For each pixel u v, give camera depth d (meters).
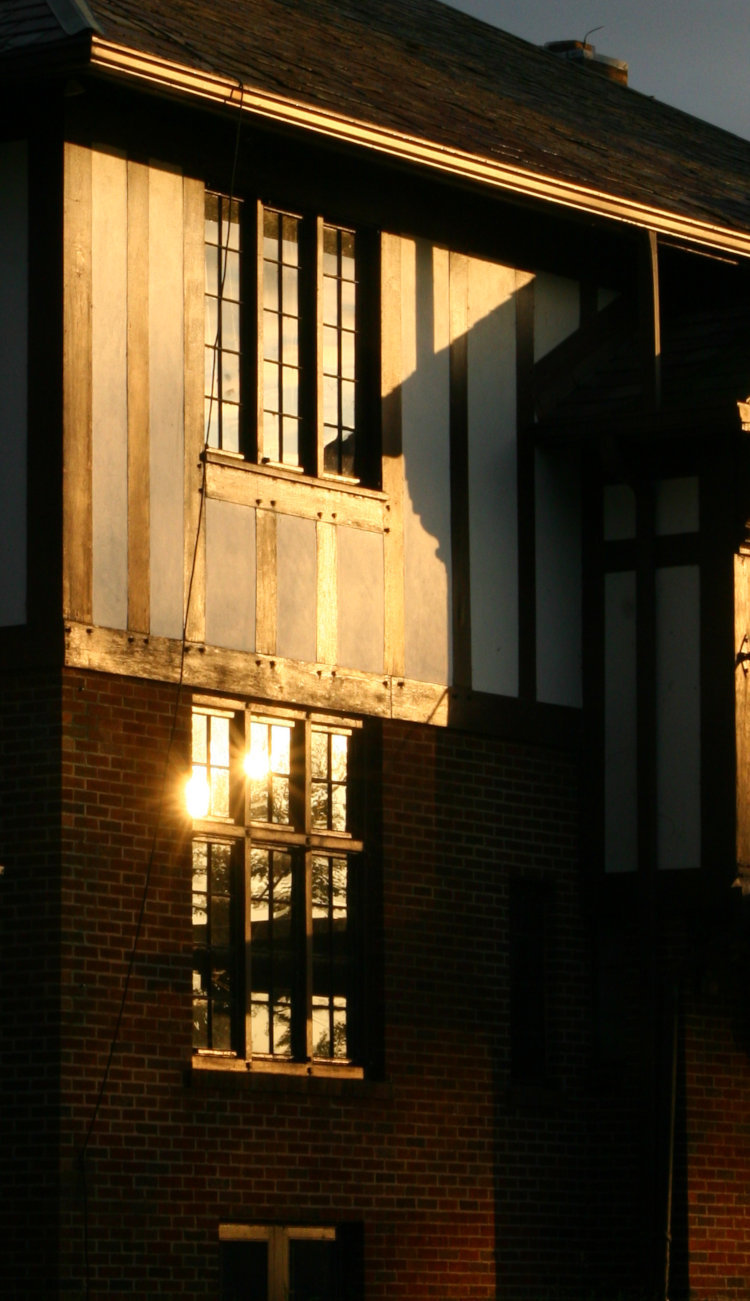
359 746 27.58
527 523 29.69
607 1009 29.73
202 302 26.16
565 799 29.80
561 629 29.95
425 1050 27.48
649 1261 27.86
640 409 29.00
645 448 29.59
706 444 29.30
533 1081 29.14
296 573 26.81
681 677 29.19
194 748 25.83
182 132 26.09
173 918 24.95
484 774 28.81
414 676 28.05
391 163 26.84
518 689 29.28
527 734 29.28
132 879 24.62
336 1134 26.30
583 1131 29.25
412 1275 26.83
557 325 30.44
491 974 28.45
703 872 28.73
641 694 29.30
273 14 30.95
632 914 29.44
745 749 28.95
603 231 30.55
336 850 27.14
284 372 27.23
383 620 27.75
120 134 25.47
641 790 29.11
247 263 26.84
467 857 28.41
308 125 25.69
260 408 26.70
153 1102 24.42
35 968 23.92
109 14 25.14
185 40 25.84
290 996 26.45
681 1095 28.88
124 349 25.23
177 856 25.12
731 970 29.73
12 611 24.52
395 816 27.62
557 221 30.55
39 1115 23.62
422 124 27.59
